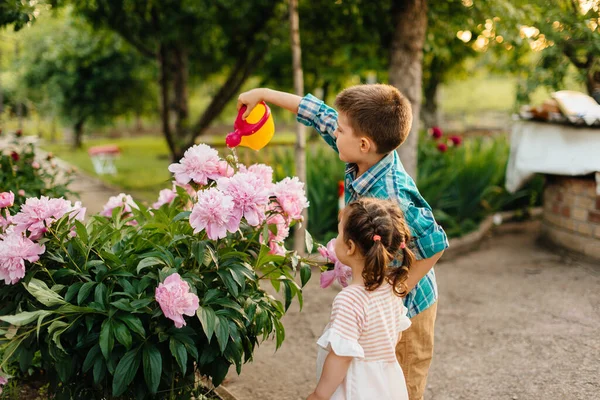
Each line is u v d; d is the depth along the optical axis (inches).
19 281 89.6
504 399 117.0
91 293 87.4
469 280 197.2
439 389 123.3
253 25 339.6
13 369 110.9
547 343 141.6
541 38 236.5
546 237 231.5
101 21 332.5
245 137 99.3
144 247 91.6
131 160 665.0
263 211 89.5
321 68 392.2
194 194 100.7
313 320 165.8
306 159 255.3
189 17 334.6
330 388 72.5
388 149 82.0
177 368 87.0
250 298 90.3
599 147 192.4
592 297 169.8
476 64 481.1
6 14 166.4
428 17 252.8
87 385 88.5
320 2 303.9
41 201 87.5
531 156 215.0
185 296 77.9
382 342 74.7
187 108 423.5
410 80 231.3
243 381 129.3
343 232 75.9
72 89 668.7
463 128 789.2
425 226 79.2
